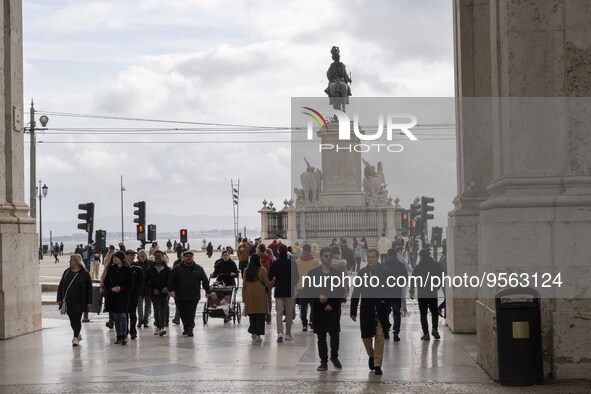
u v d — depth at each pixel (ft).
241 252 122.72
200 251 463.83
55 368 64.39
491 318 55.52
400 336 81.05
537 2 55.67
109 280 78.74
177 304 85.15
